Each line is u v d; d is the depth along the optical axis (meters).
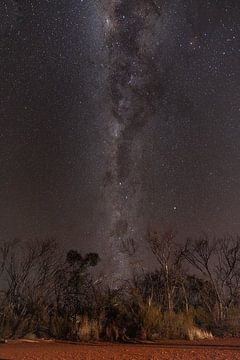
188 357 8.77
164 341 10.91
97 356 8.87
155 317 11.73
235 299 13.74
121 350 9.59
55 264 13.38
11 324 11.59
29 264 13.09
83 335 11.27
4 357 8.71
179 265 13.95
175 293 13.71
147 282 13.71
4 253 12.97
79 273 13.24
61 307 12.73
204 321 12.65
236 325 12.45
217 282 13.92
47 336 11.53
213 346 10.18
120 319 11.73
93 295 13.01
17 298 12.55
